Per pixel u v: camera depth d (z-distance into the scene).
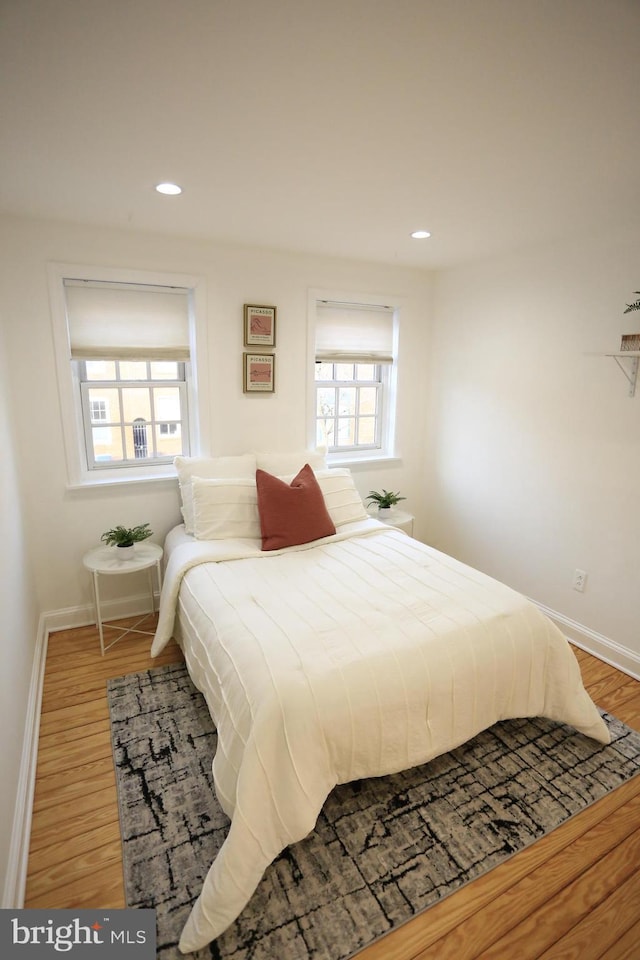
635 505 2.50
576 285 2.70
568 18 1.04
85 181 1.98
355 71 1.24
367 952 1.31
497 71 1.23
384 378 3.88
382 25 1.07
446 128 1.54
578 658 2.72
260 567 2.39
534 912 1.42
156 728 2.10
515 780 1.86
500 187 2.02
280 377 3.29
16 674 1.88
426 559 2.49
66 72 1.24
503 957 1.31
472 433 3.52
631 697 2.38
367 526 2.99
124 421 3.03
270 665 1.59
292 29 1.08
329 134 1.58
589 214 2.34
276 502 2.68
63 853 1.55
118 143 1.64
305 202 2.22
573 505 2.83
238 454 3.26
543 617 2.03
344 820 1.68
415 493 4.08
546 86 1.30
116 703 2.25
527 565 3.17
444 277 3.65
